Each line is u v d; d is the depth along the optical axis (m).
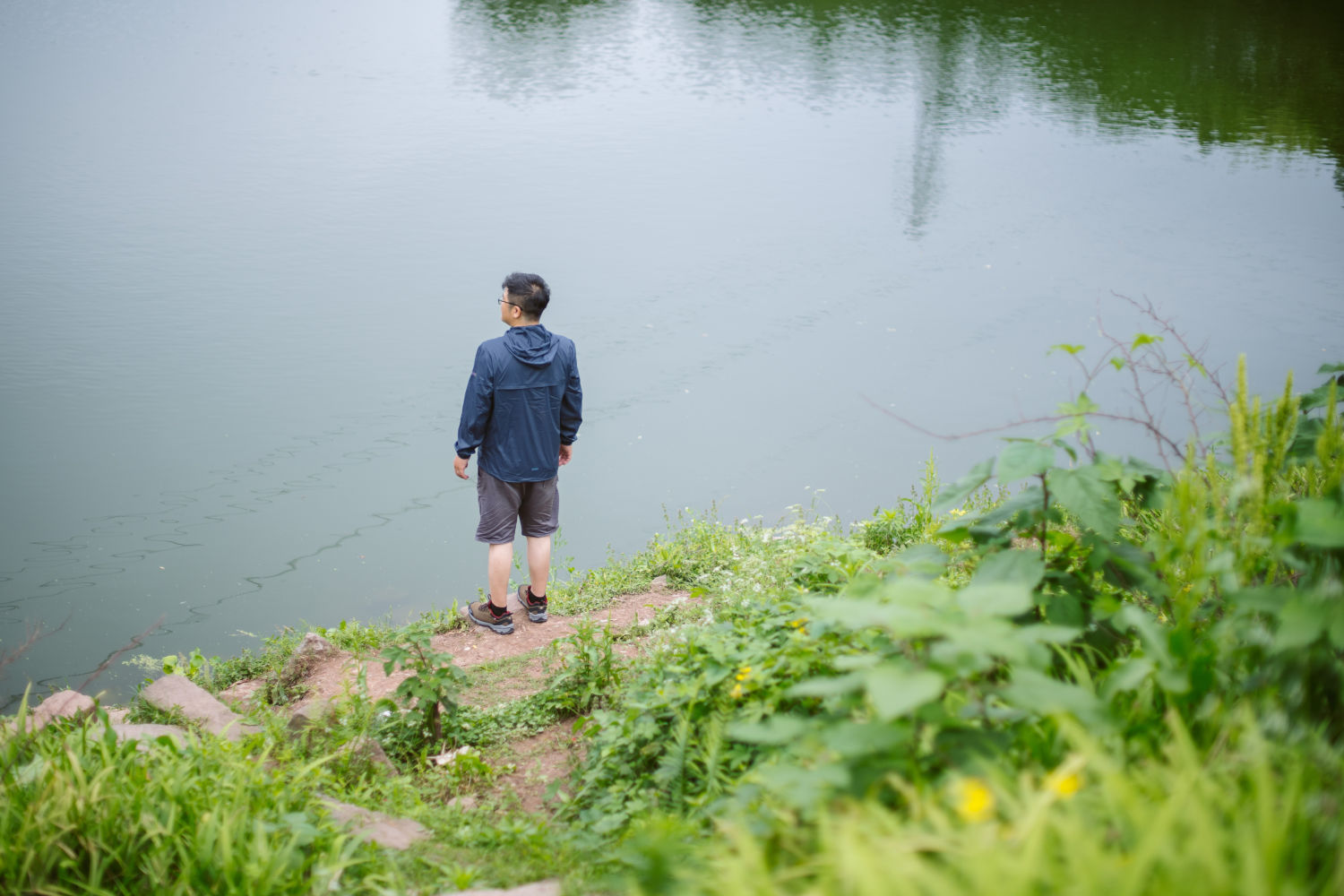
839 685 1.98
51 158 26.50
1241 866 1.58
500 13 54.38
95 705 4.00
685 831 2.48
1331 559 2.35
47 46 43.34
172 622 7.48
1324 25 48.88
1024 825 1.61
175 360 13.71
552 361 5.62
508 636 5.98
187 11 53.31
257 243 19.84
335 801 3.53
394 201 23.44
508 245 19.98
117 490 9.84
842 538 5.98
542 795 3.95
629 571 7.04
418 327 15.24
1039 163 27.66
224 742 3.62
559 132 31.62
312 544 8.77
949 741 2.09
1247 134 31.22
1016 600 1.88
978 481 2.99
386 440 11.18
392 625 6.74
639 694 3.83
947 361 13.55
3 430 11.30
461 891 2.88
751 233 20.91
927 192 24.62
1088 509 2.76
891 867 1.57
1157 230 20.94
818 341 14.44
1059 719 1.86
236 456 10.72
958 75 40.28
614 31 49.66
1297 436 3.33
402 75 40.41
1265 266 18.25
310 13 53.91
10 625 7.37
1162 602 2.94
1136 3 55.53
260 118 32.38
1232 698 2.27
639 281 17.52
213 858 2.77
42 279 17.22
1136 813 1.66
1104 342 14.13
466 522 9.26
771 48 45.84
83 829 2.85
